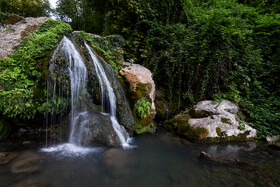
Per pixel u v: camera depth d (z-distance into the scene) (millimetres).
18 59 4086
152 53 6840
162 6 7363
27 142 3654
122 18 7371
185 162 3195
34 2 10961
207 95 6109
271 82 5758
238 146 4078
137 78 5219
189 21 7145
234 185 2430
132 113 4922
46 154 3199
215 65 5672
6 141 3637
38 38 4293
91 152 3361
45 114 3840
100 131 3684
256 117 5066
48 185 2281
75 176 2539
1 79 3652
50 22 5121
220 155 3553
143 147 3947
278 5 7180
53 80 3822
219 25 5504
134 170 2848
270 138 4461
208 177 2656
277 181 2525
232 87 5566
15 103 3486
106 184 2398
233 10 6387
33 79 3984
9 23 4750
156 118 6316
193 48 5977
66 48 4312
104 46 6094
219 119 4672
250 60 5602
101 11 9391
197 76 6164
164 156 3463
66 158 3080
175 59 6172
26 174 2496
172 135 4898
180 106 6523
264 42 6020
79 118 3896
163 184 2457
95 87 4512
